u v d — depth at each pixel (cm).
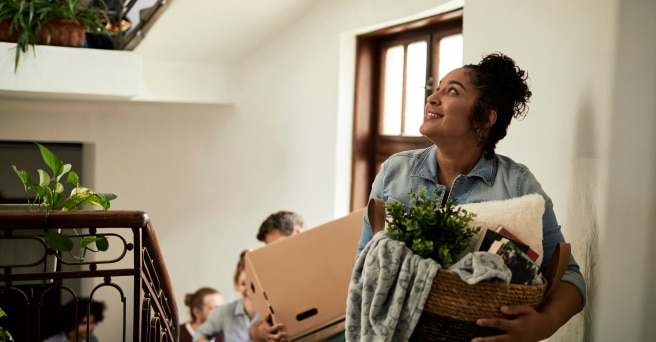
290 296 284
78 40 423
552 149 234
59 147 579
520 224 174
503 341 157
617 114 201
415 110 411
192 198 558
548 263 173
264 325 288
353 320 173
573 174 221
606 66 205
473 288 156
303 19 470
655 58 194
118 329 561
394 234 171
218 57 514
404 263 163
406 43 416
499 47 271
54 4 407
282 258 292
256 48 512
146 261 237
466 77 186
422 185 196
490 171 189
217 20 455
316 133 461
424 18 379
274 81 502
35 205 231
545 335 163
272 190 509
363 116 446
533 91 247
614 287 202
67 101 528
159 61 507
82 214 201
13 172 576
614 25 203
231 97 533
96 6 463
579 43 220
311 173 468
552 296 170
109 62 427
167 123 554
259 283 286
